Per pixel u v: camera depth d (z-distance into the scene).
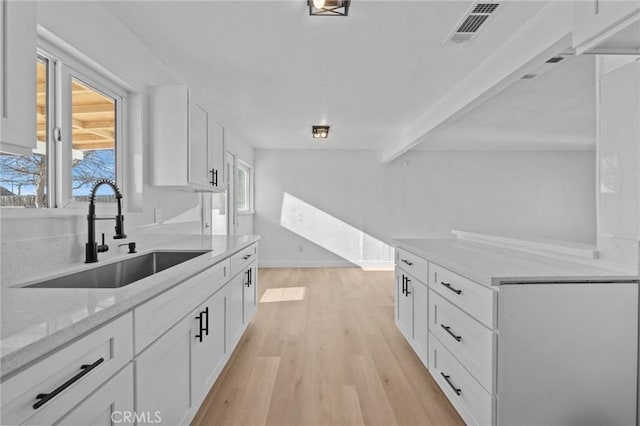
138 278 2.15
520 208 7.07
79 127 2.00
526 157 7.09
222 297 2.23
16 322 0.86
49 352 0.81
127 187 2.47
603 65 1.71
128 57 2.34
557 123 5.02
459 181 7.04
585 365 1.53
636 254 1.56
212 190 3.40
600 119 1.72
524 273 1.59
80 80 2.00
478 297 1.65
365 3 2.06
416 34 2.41
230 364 2.65
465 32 2.36
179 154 2.57
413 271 2.71
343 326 3.53
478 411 1.65
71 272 1.59
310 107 4.16
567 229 7.08
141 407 1.21
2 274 1.35
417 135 4.73
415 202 7.03
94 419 0.96
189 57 2.78
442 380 2.12
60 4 1.72
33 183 1.70
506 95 3.86
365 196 7.01
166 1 2.04
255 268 3.50
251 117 4.61
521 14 2.13
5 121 1.02
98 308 0.97
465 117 4.73
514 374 1.51
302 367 2.61
